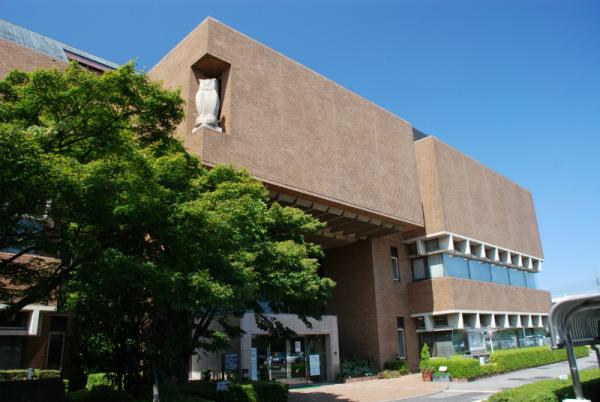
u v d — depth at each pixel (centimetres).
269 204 2319
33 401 1081
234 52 2205
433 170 3400
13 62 2025
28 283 1177
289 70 2434
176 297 1030
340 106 2672
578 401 845
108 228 1034
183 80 2239
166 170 1157
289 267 1550
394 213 2827
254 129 2161
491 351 3200
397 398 1998
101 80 962
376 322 3058
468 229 3541
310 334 2766
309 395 2105
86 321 1355
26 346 1953
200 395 1439
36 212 930
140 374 1417
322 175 2422
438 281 3234
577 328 1013
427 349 2966
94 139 1009
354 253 3281
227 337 1811
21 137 809
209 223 1068
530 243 4528
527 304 4069
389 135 2988
